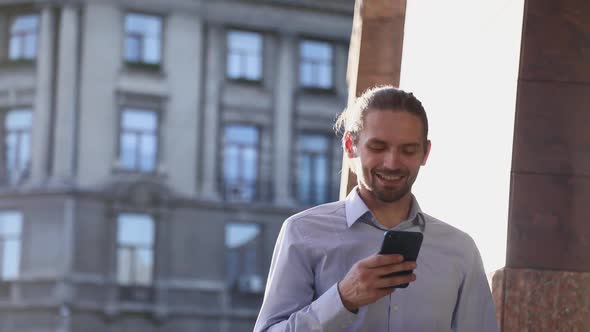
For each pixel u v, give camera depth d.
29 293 21.62
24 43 22.27
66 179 21.88
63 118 22.05
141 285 22.11
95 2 22.39
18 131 22.12
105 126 22.27
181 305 22.31
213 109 23.11
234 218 22.98
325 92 24.02
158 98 22.70
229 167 23.16
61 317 21.33
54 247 21.61
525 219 2.66
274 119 23.61
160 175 22.53
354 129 2.17
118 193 22.08
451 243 2.25
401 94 2.15
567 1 2.71
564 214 2.66
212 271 22.67
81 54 22.25
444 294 2.21
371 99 2.16
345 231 2.22
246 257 23.02
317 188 23.78
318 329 2.02
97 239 21.88
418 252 2.05
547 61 2.71
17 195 21.88
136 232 22.22
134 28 22.69
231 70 23.39
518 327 2.63
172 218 22.50
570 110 2.69
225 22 23.38
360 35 3.75
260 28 23.64
